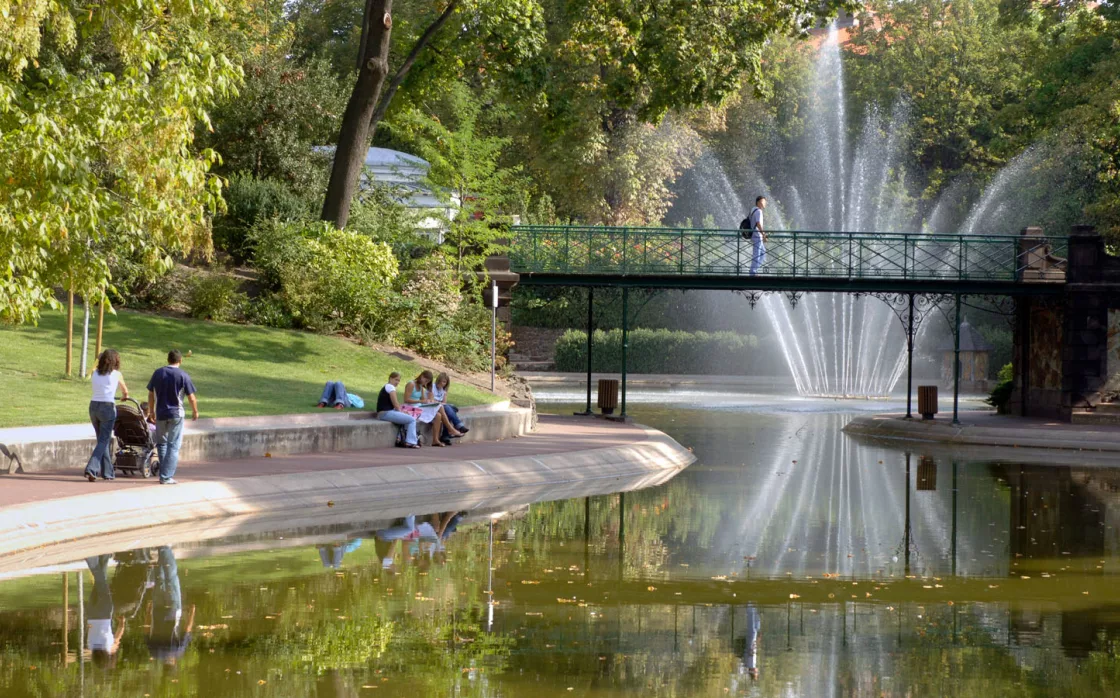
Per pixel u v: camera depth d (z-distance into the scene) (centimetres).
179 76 1495
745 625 1027
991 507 1778
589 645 947
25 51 1512
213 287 2933
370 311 3027
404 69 3197
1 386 2045
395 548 1333
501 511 1647
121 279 2809
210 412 2019
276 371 2580
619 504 1748
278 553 1280
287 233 3102
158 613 1002
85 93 1467
